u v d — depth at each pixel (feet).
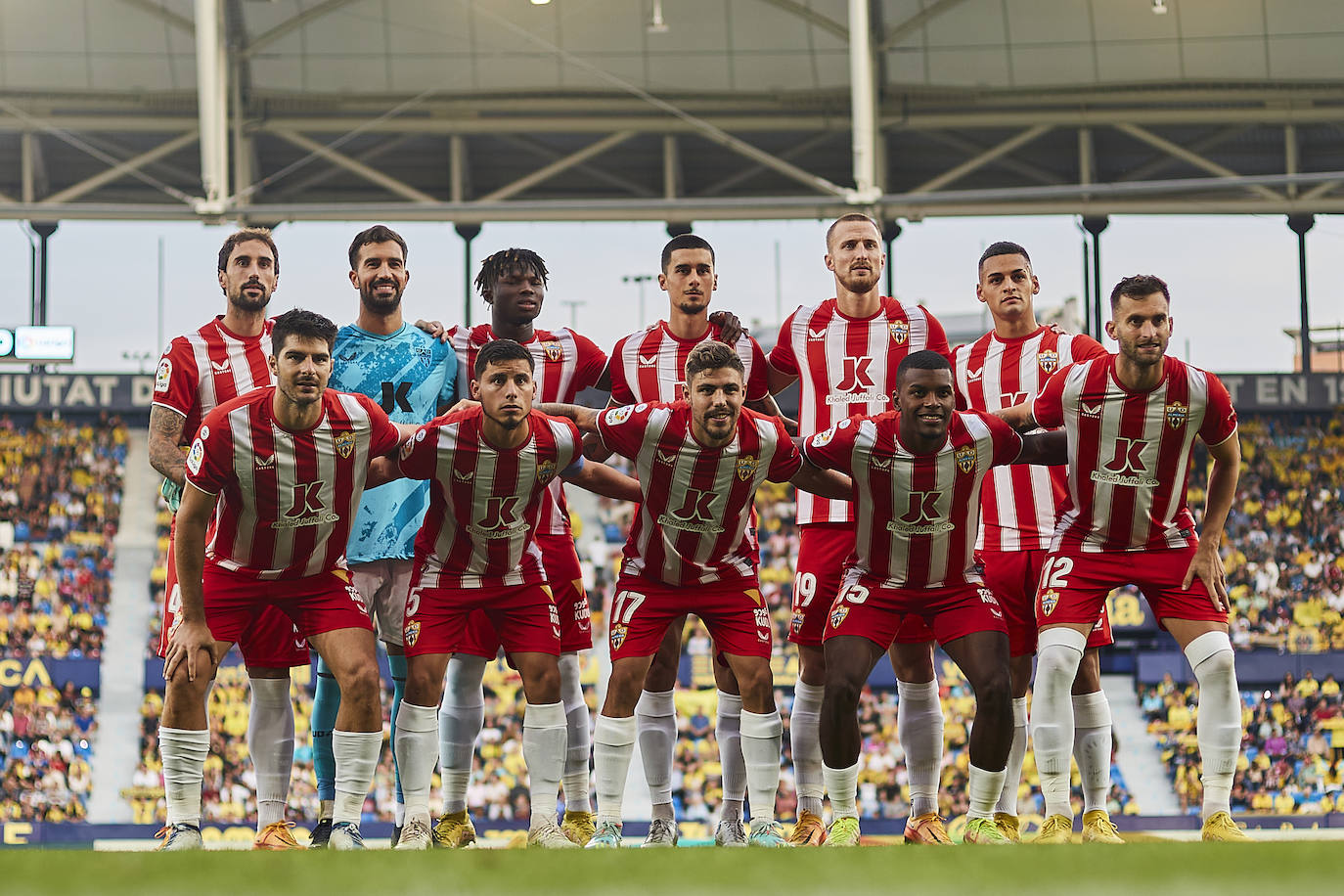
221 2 77.20
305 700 81.61
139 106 90.89
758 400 32.07
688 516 27.17
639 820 78.95
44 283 96.53
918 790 29.66
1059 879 14.16
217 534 26.43
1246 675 82.84
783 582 91.15
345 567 27.32
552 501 30.83
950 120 91.76
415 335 31.58
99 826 75.36
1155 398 26.12
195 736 25.88
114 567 94.73
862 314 31.42
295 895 13.60
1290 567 93.61
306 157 89.61
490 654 28.78
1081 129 91.86
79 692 85.81
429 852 16.99
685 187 99.40
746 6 85.97
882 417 26.58
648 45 88.43
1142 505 26.50
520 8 86.17
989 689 25.88
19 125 91.35
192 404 29.07
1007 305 31.65
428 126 92.07
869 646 26.78
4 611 91.81
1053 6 84.53
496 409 25.81
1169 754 80.89
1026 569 30.55
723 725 30.32
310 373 24.97
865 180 77.15
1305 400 95.86
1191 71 87.76
